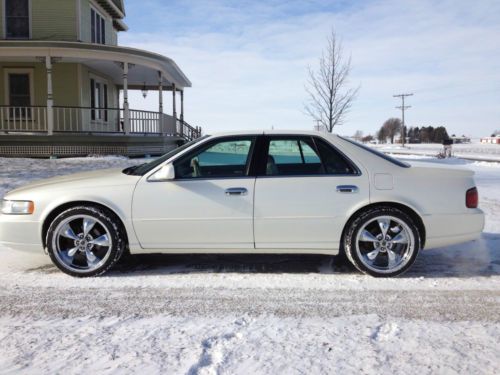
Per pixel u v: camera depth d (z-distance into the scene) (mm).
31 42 16500
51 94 17328
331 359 3201
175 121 23047
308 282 4867
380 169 5020
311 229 4973
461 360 3205
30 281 4879
